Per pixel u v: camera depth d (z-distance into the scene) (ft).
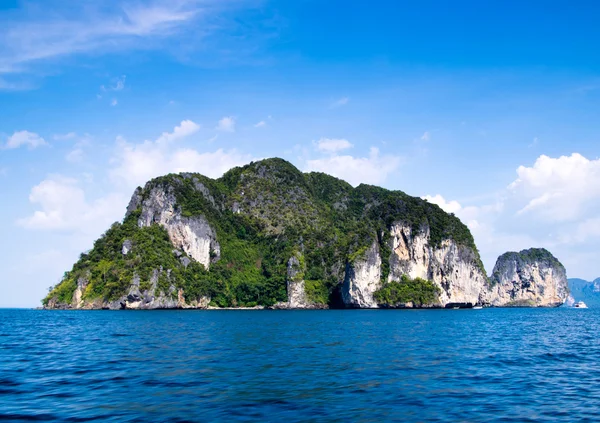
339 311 528.63
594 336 228.63
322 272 652.07
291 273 620.08
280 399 87.71
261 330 241.35
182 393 91.76
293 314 444.14
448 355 148.36
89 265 557.74
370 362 131.44
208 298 590.14
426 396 91.20
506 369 122.93
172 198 627.05
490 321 358.23
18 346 167.53
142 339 191.62
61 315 411.13
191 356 141.18
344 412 79.66
